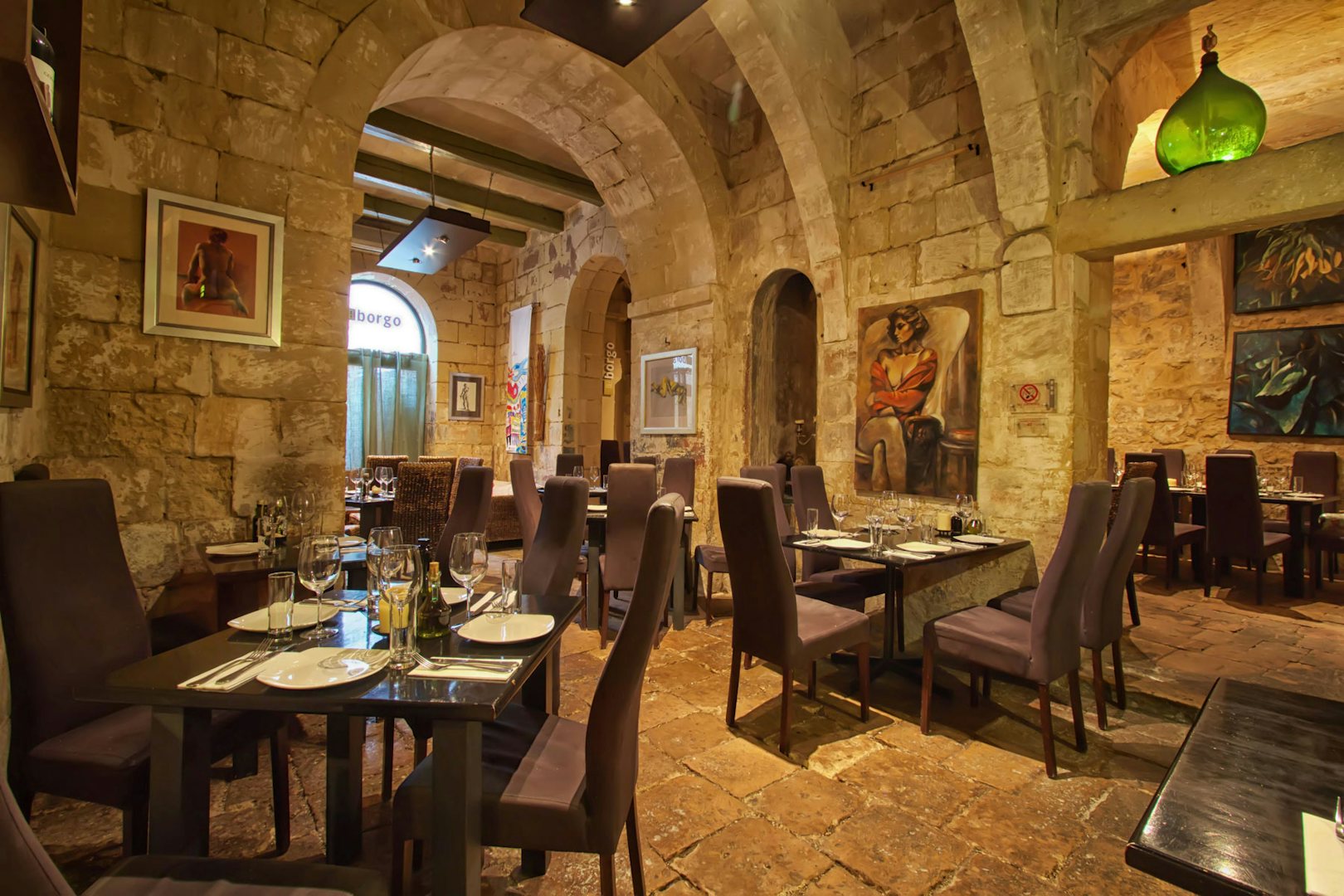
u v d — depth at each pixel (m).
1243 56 3.95
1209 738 1.02
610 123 4.91
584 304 8.03
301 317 2.90
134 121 2.51
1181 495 5.23
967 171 3.76
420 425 9.21
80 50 1.17
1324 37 3.74
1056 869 1.72
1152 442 6.49
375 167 6.52
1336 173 2.52
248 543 2.63
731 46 4.03
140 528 2.54
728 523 2.42
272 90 2.82
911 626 3.89
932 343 3.87
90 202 2.42
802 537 3.31
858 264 4.33
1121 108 3.73
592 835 1.28
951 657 2.50
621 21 2.98
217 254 2.68
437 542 3.78
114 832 1.83
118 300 2.49
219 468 2.71
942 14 3.91
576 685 2.95
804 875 1.68
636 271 5.78
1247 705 1.15
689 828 1.88
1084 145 3.34
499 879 1.66
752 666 3.24
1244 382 5.86
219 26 2.69
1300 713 1.12
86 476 2.42
